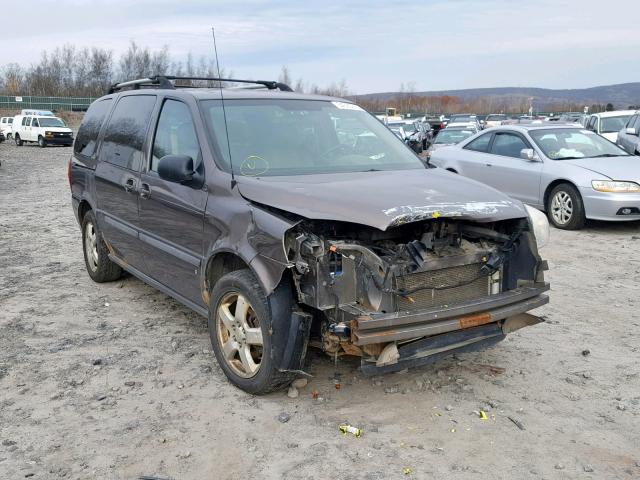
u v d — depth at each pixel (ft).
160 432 12.17
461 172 39.29
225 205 13.83
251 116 16.11
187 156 14.55
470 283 13.53
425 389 14.03
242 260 13.69
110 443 11.78
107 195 19.74
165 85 18.39
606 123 59.31
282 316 12.39
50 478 10.68
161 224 16.38
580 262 25.88
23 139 128.16
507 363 15.55
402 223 11.77
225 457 11.33
